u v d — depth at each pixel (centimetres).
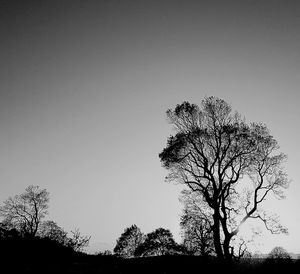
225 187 2770
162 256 3606
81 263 2269
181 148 2941
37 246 1831
